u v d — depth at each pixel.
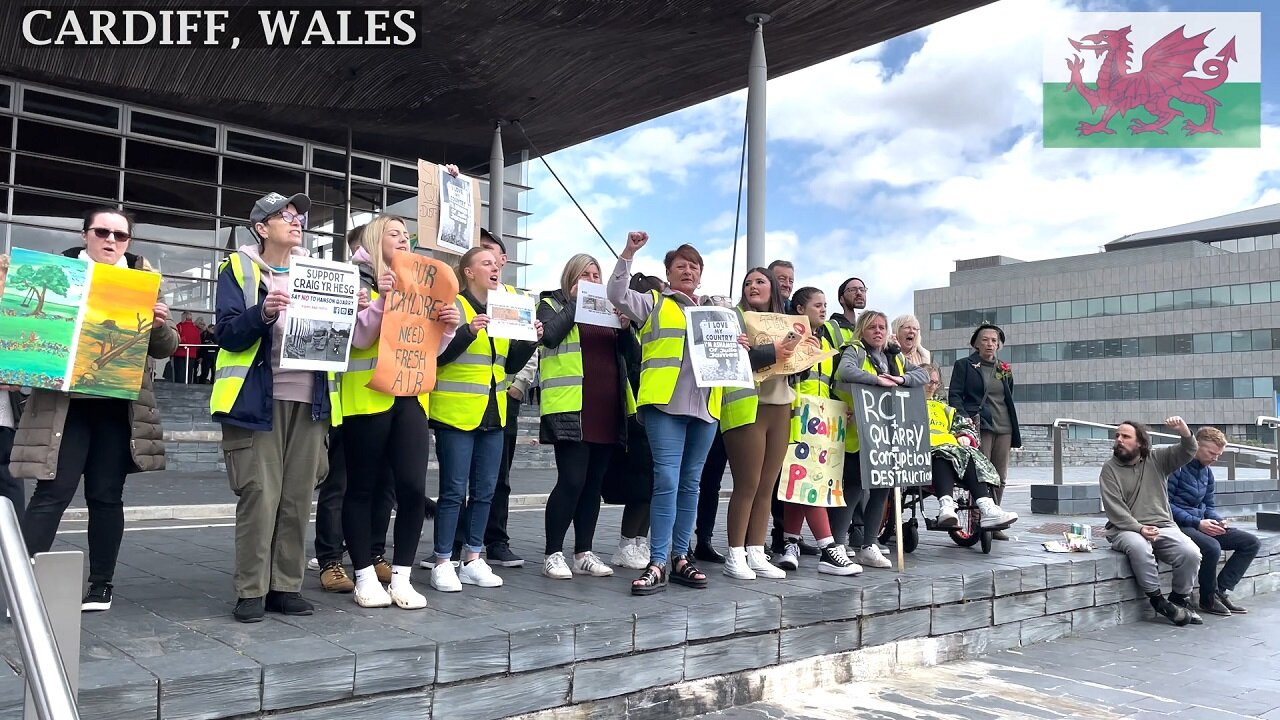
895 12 14.66
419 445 4.31
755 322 5.55
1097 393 82.38
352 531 4.28
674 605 4.48
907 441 6.07
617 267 5.08
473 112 20.80
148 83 19.12
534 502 11.25
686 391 4.99
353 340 4.19
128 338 3.86
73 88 19.47
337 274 3.93
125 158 20.25
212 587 4.64
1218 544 7.43
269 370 3.85
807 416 5.82
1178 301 78.31
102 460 4.02
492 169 21.84
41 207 19.27
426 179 5.55
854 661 5.16
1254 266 74.56
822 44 16.34
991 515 6.84
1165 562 7.34
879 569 5.95
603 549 6.72
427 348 4.29
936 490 7.04
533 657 3.88
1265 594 8.70
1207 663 5.84
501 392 5.00
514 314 4.80
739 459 5.36
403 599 4.25
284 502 4.03
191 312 20.94
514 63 17.64
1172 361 78.31
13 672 3.02
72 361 3.71
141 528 7.43
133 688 2.94
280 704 3.22
